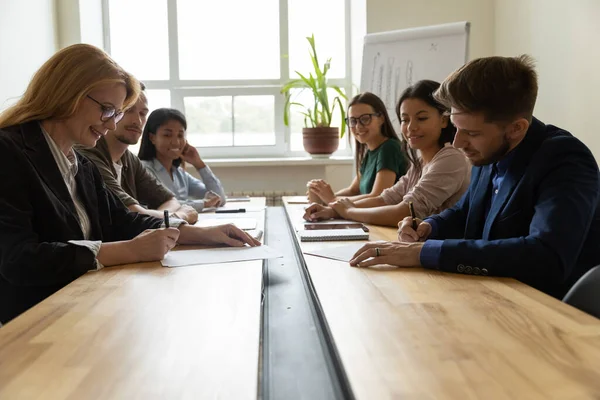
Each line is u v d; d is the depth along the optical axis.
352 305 0.94
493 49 4.13
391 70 3.91
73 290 1.08
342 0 4.59
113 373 0.66
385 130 2.99
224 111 4.61
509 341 0.75
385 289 1.04
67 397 0.60
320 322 0.93
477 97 1.27
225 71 4.61
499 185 1.40
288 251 1.60
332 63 4.62
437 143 2.20
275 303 1.08
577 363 0.66
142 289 1.08
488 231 1.36
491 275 1.15
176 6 4.54
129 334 0.81
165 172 3.08
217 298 1.00
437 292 1.02
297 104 4.40
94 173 1.69
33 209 1.35
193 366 0.68
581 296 0.95
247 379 0.64
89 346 0.76
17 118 1.44
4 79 3.31
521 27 3.74
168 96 4.60
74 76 1.45
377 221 2.06
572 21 3.19
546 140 1.30
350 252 1.41
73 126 1.49
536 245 1.14
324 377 0.73
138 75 4.57
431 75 3.77
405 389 0.60
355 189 3.19
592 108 3.04
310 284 1.13
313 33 4.61
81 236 1.43
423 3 4.05
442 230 1.62
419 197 2.04
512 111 1.27
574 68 3.20
